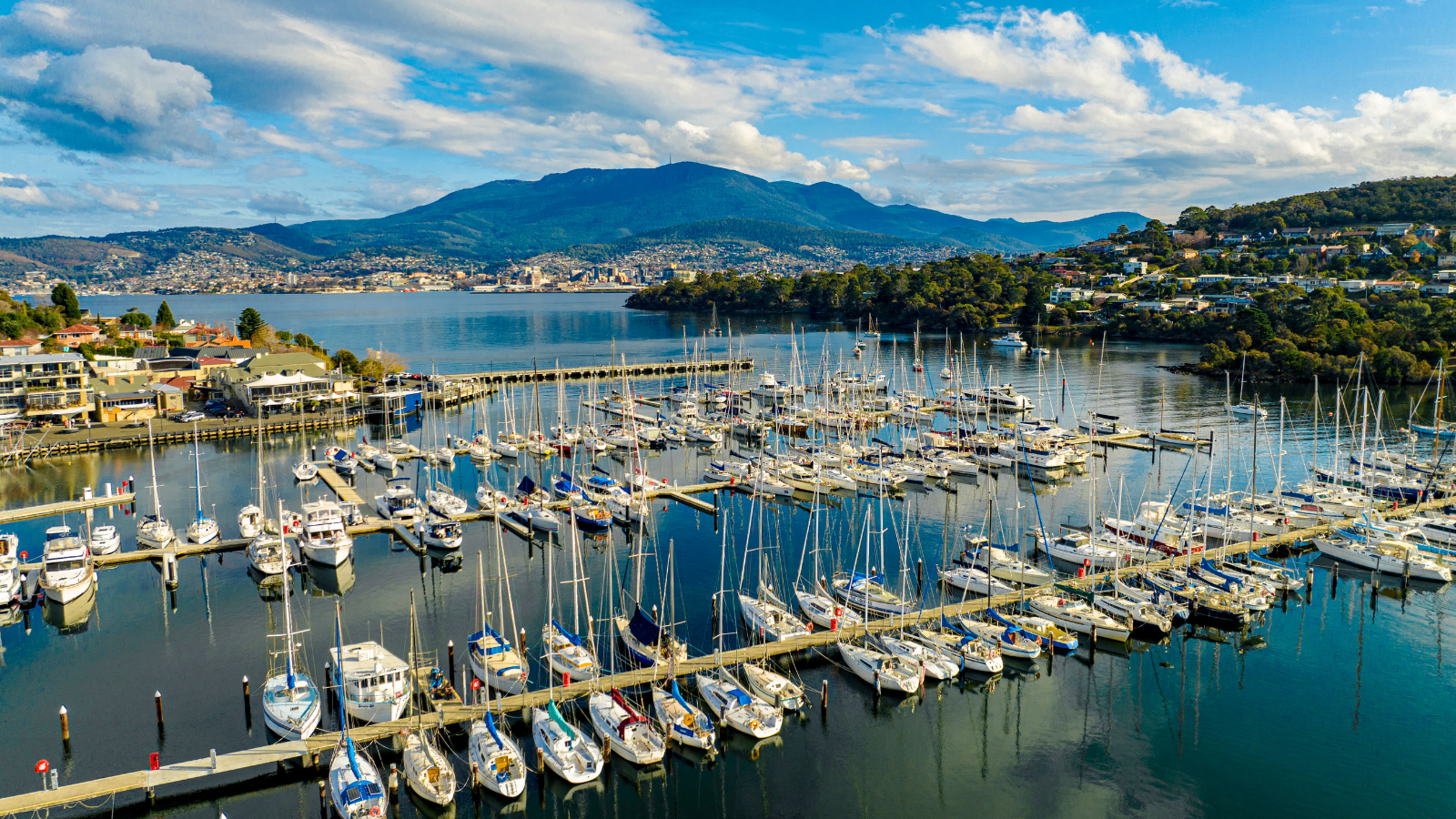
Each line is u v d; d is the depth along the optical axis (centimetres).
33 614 7250
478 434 14025
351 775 4700
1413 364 19825
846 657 6222
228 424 14712
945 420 16200
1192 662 6412
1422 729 5525
